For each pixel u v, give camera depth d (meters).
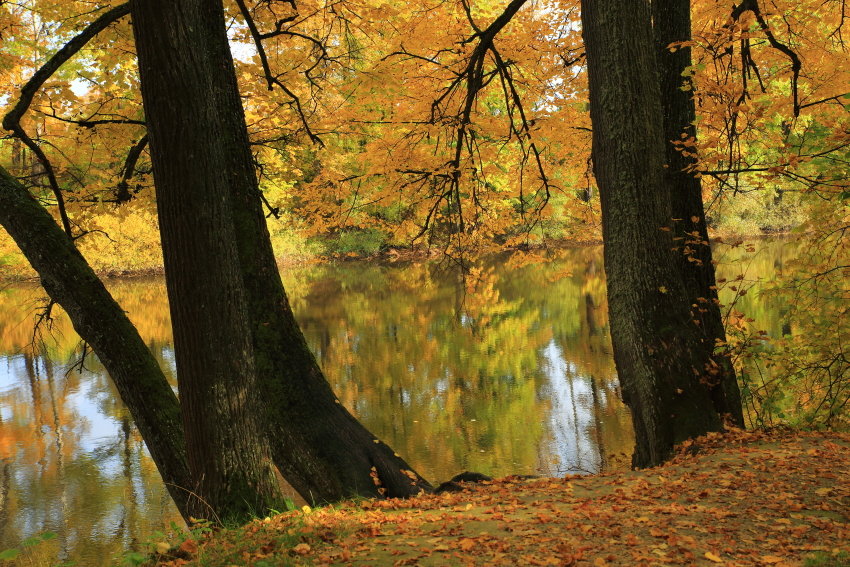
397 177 11.85
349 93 11.05
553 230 38.16
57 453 12.05
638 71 7.21
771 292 8.97
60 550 8.49
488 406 13.66
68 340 22.86
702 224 8.36
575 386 14.73
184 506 6.19
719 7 8.60
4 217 6.24
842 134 7.50
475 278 12.97
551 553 4.11
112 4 9.09
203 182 5.10
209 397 5.23
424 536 4.52
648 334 7.21
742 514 4.81
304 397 6.41
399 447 11.62
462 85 12.94
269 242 6.69
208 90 5.10
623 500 5.34
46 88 9.12
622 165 7.28
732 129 8.03
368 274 37.50
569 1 11.31
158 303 28.81
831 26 10.65
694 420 7.02
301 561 3.99
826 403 8.98
